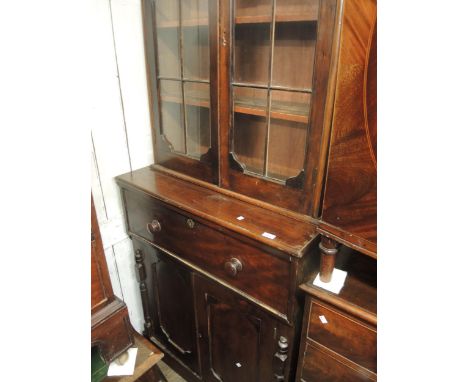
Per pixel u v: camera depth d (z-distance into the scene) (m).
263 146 0.94
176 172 1.20
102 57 1.07
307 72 0.80
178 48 1.05
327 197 0.70
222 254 0.96
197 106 1.06
